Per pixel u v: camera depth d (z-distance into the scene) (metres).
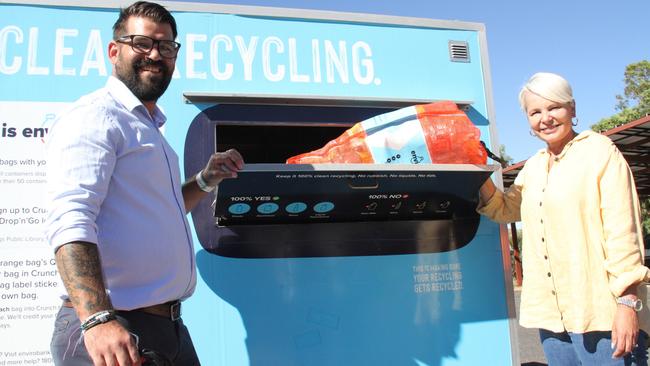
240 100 2.49
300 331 2.42
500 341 2.65
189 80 2.46
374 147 2.25
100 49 2.39
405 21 2.79
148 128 1.74
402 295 2.57
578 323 2.04
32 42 2.32
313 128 2.78
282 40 2.60
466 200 2.57
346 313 2.49
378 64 2.72
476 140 2.33
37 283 2.17
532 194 2.30
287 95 2.51
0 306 2.14
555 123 2.21
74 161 1.50
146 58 1.78
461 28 2.88
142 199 1.66
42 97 2.29
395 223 2.62
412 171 2.20
